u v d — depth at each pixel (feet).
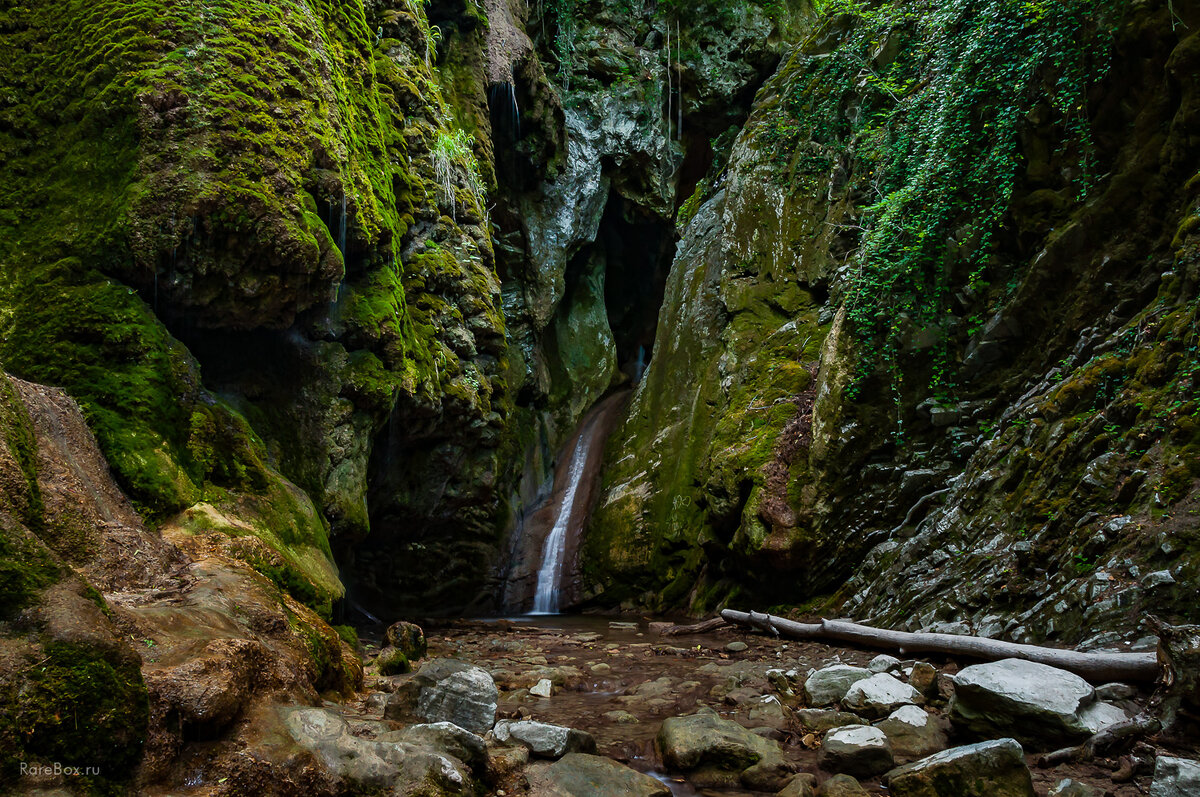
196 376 17.85
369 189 22.95
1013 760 11.00
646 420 41.75
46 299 16.53
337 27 24.63
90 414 15.16
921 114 30.09
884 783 11.91
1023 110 25.58
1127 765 11.55
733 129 48.65
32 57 18.86
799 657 21.52
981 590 19.76
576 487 43.06
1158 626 12.78
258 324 20.10
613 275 55.47
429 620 32.17
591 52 47.62
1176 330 18.67
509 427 40.55
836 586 27.63
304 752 9.32
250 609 12.43
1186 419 17.24
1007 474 22.03
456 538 35.96
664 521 36.60
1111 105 23.70
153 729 8.52
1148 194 22.20
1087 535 17.81
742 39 48.98
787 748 13.65
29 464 11.77
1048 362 24.08
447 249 29.84
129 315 16.70
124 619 9.96
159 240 16.98
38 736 7.52
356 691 14.65
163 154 17.24
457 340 29.37
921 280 27.35
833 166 36.11
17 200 17.76
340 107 22.18
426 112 29.60
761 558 29.32
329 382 22.09
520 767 11.75
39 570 8.75
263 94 18.85
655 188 49.90
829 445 28.12
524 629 29.76
